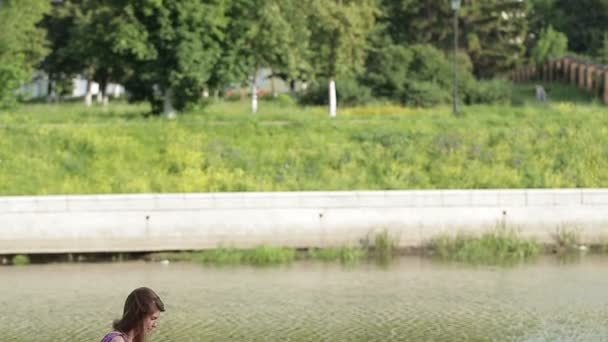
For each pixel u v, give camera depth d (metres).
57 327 23.22
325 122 42.53
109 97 95.50
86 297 26.70
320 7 60.53
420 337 21.95
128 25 45.94
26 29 69.69
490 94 66.94
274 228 32.97
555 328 22.75
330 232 33.09
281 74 82.44
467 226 33.31
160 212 32.72
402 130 41.47
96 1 47.91
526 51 108.31
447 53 91.81
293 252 32.50
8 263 32.38
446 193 33.25
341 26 61.09
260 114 46.94
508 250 32.75
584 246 33.62
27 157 38.44
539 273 29.66
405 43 88.44
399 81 67.12
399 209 33.19
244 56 48.00
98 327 23.20
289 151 39.62
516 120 43.75
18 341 21.92
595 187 37.50
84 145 39.41
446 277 29.08
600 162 39.06
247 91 89.88
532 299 25.91
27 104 76.69
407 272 29.97
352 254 32.38
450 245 32.97
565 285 27.75
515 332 22.39
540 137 40.94
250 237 32.94
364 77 68.88
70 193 35.97
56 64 83.75
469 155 39.47
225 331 22.61
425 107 63.28
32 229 32.53
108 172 37.75
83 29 49.16
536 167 38.69
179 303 25.77
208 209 32.81
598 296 26.22
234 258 32.16
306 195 33.03
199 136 40.59
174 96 47.56
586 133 41.34
